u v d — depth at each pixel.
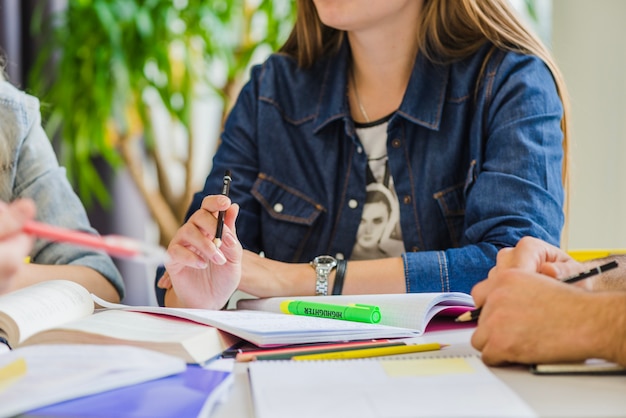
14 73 2.92
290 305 1.20
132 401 0.71
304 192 1.73
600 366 0.82
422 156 1.66
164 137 3.22
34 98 1.66
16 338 0.98
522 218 1.45
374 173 1.71
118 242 0.75
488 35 1.66
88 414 0.67
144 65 2.79
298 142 1.75
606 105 2.46
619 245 2.45
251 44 2.91
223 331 0.97
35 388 0.71
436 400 0.71
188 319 1.02
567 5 2.50
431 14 1.67
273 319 1.05
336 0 1.61
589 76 2.47
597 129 2.47
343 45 1.78
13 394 0.69
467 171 1.65
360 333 1.01
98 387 0.73
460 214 1.64
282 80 1.80
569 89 2.50
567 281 0.97
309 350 0.93
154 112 3.18
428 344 0.95
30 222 0.75
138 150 3.16
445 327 1.14
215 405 0.75
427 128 1.66
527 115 1.56
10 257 0.73
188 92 2.84
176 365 0.80
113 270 1.54
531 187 1.48
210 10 2.79
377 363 0.85
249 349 0.96
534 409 0.70
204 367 0.88
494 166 1.53
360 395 0.73
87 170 2.90
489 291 0.94
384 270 1.43
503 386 0.75
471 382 0.77
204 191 1.76
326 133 1.73
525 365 0.86
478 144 1.61
